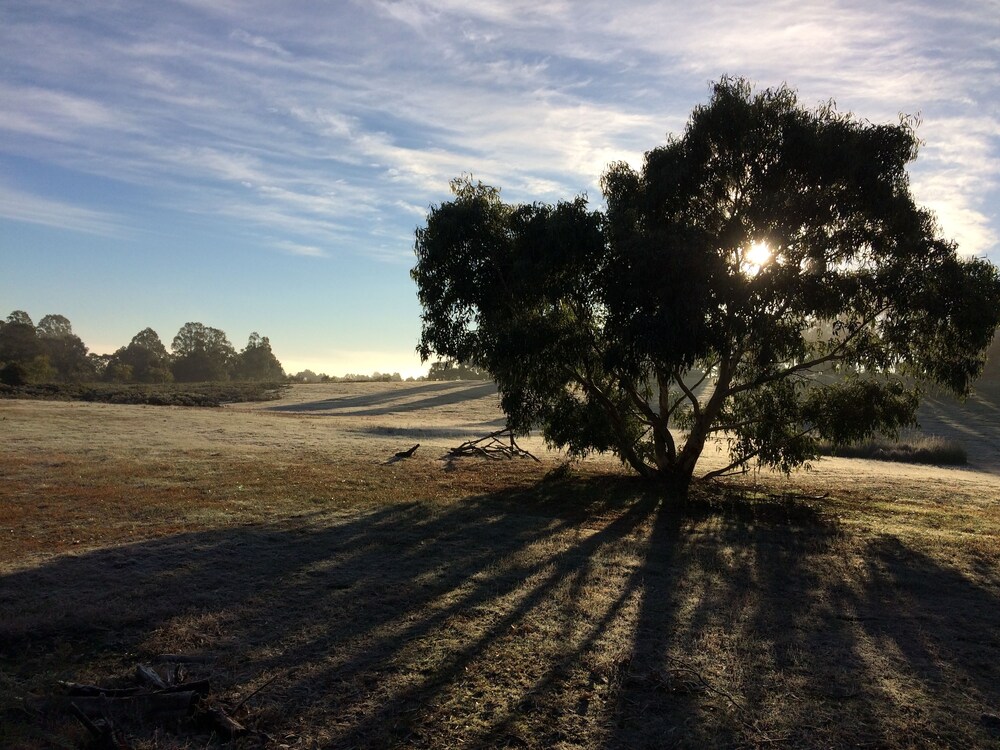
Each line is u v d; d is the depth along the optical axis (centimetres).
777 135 1593
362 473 1988
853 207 1548
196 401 5638
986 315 1453
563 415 1816
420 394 7019
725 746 500
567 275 1662
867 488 2070
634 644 689
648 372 1764
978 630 771
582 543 1159
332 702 548
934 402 6525
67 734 478
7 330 11038
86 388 5831
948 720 549
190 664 613
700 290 1468
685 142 1669
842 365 1772
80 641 657
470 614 761
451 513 1390
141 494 1460
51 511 1253
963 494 2009
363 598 803
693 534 1281
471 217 1702
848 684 612
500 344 1627
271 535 1106
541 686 586
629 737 509
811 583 952
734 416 1931
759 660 660
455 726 514
